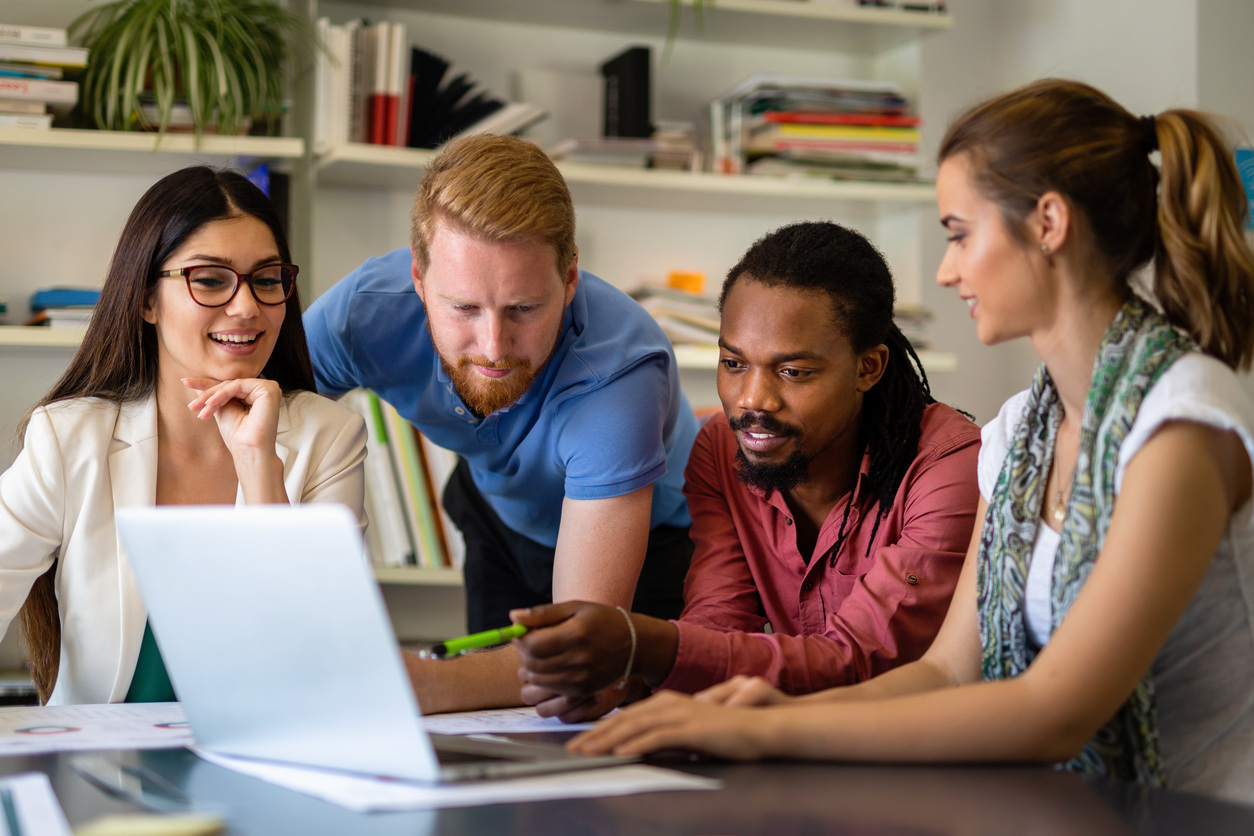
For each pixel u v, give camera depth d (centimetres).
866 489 137
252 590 76
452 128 239
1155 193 96
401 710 72
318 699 77
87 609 138
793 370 127
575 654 100
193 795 75
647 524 141
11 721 109
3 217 233
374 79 232
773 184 255
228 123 216
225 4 218
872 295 129
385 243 254
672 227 278
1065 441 104
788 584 142
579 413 141
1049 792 78
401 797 73
